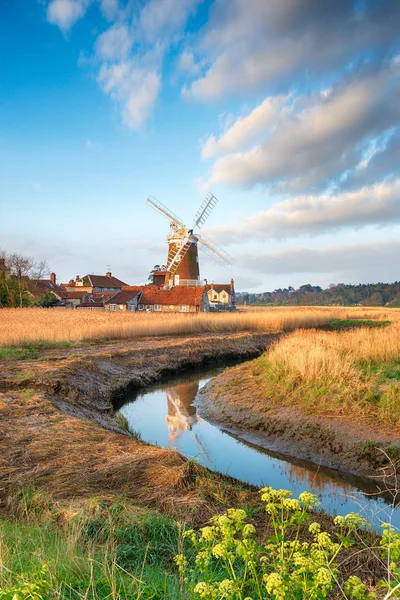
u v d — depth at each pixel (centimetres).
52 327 2998
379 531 740
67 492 760
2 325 3098
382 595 496
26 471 852
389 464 1062
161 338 3231
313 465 1162
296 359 1620
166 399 1903
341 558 598
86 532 583
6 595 321
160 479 816
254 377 1817
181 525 639
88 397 1648
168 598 402
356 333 2289
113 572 395
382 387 1386
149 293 6619
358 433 1195
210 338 3200
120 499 731
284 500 352
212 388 1914
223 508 735
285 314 4741
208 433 1440
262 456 1236
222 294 10550
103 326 3141
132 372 2197
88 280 10594
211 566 520
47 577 388
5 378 1606
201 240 6662
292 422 1347
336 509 887
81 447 994
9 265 7581
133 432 1430
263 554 564
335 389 1422
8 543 512
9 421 1170
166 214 6619
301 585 307
